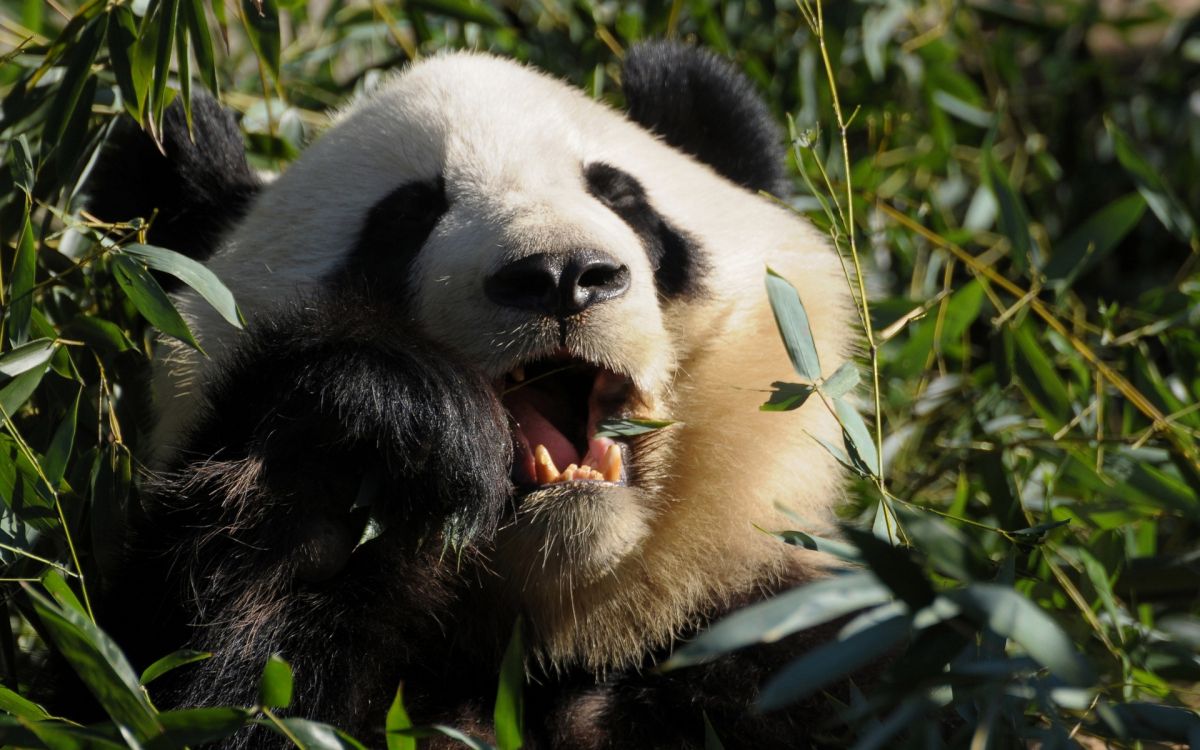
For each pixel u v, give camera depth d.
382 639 5.64
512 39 10.68
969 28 12.65
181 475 5.65
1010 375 8.06
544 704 6.36
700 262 6.84
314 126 9.70
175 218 7.45
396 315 5.96
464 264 5.91
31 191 6.47
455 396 5.50
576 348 5.75
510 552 5.79
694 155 8.05
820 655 4.14
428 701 6.10
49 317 7.32
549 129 6.81
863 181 10.05
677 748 6.17
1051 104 13.09
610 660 6.37
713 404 6.53
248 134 8.91
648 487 6.26
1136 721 4.80
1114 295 12.44
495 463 5.57
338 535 5.54
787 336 5.90
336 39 10.48
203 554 5.44
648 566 6.30
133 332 7.47
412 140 6.72
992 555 7.39
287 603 5.45
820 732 6.10
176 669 5.39
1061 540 7.75
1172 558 7.38
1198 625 5.38
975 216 10.44
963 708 4.94
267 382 5.57
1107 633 6.89
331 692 5.44
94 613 5.82
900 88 12.12
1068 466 7.70
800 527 6.71
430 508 5.50
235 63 10.17
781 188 8.22
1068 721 6.00
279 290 6.62
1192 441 7.67
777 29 11.27
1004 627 3.89
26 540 5.99
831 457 7.00
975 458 8.64
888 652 6.40
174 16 6.32
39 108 7.52
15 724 4.61
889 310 8.58
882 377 8.85
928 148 11.79
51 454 5.91
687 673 6.33
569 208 6.07
